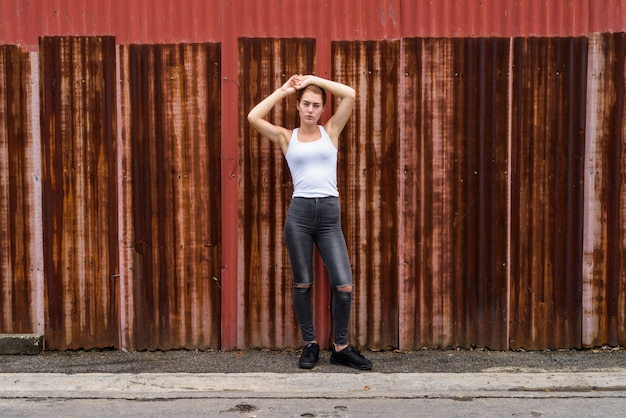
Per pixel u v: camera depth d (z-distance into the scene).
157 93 4.46
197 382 4.05
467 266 4.55
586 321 4.57
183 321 4.58
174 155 4.50
